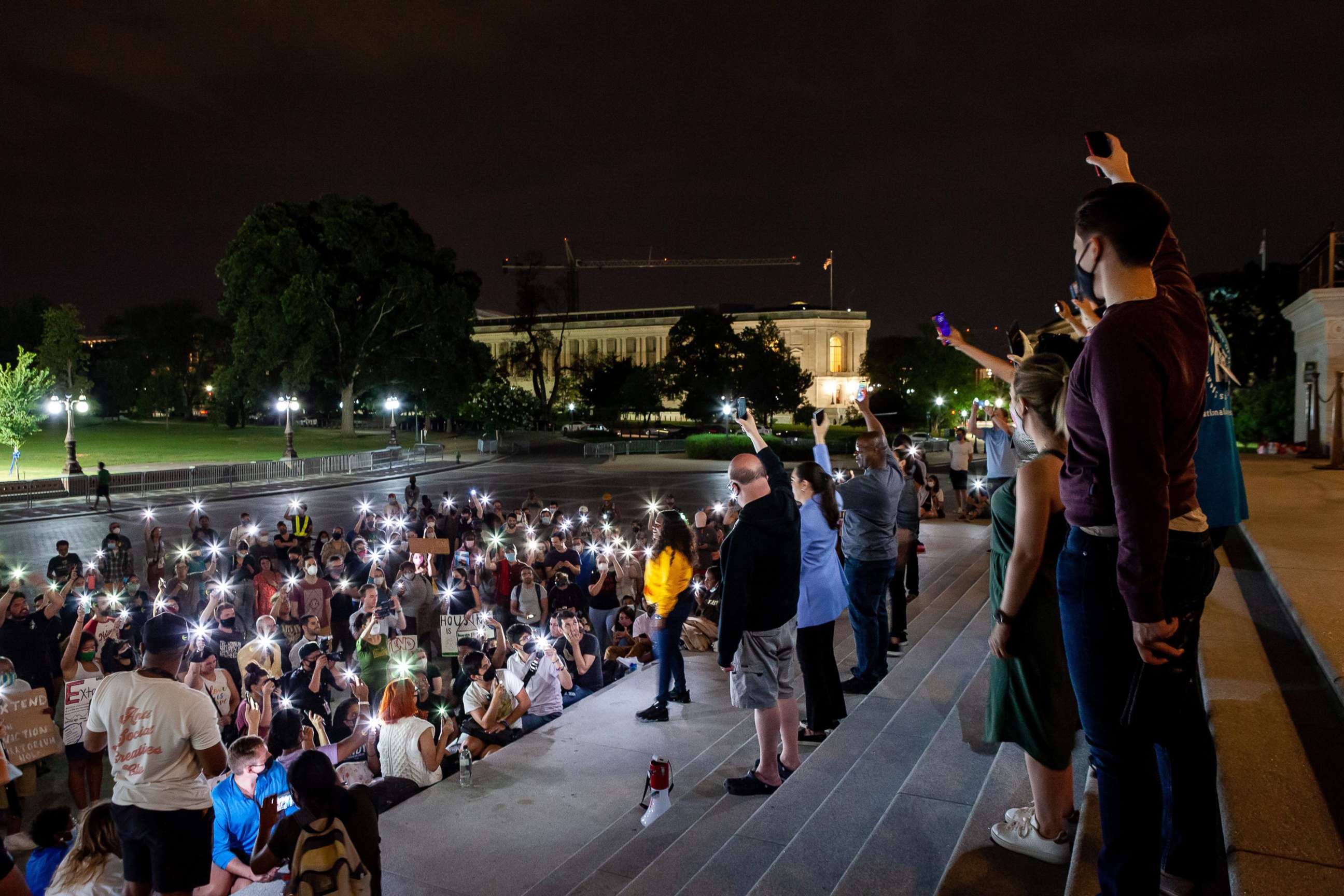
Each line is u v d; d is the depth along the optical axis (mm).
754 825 4379
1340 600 3574
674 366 90312
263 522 29266
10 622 9008
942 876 3293
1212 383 3650
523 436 72750
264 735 8039
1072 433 2285
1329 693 2977
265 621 9883
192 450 57812
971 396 67312
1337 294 14125
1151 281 2232
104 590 11688
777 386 88438
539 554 14328
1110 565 2227
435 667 9367
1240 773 2447
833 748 5234
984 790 3906
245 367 62750
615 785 6375
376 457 50219
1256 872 2000
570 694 9070
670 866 4348
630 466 53906
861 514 6906
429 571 14867
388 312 65812
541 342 89938
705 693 8547
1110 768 2330
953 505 27266
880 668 7105
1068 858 3232
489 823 5809
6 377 41281
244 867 5449
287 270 62938
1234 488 3652
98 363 102375
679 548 7625
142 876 4660
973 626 8094
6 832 6637
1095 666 2281
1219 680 3158
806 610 6051
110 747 4574
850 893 3314
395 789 6469
